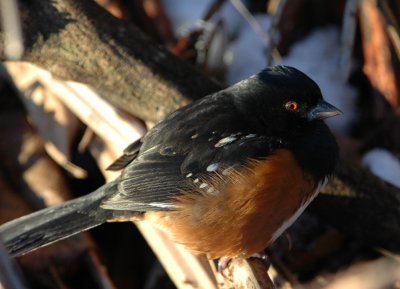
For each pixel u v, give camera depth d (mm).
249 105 8391
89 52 9031
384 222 9344
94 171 10359
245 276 8242
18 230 8336
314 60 11273
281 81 8281
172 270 8641
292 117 8312
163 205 8258
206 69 11172
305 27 11586
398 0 10414
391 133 10469
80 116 9617
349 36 10312
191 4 11578
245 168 8023
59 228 8375
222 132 8320
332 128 10781
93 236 10375
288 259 9734
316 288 9359
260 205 8023
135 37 9211
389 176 10109
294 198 8156
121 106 9438
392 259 9562
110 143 9406
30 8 8695
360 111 10938
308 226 9984
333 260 9781
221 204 8125
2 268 5828
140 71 9148
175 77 9273
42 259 9320
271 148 8148
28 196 9875
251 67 11188
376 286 8227
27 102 10203
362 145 10602
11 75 10414
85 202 8492
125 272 10219
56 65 9172
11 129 10391
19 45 5793
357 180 9219
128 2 11461
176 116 8570
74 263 9406
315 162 8273
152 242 8953
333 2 11438
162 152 8359
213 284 8328
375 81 10516
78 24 8922
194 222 8273
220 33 11242
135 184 8289
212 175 8117
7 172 10062
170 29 11336
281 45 11352
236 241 8281
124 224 10445
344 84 10984
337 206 9336
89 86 9383
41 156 10133
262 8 11758
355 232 9570
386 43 10281
